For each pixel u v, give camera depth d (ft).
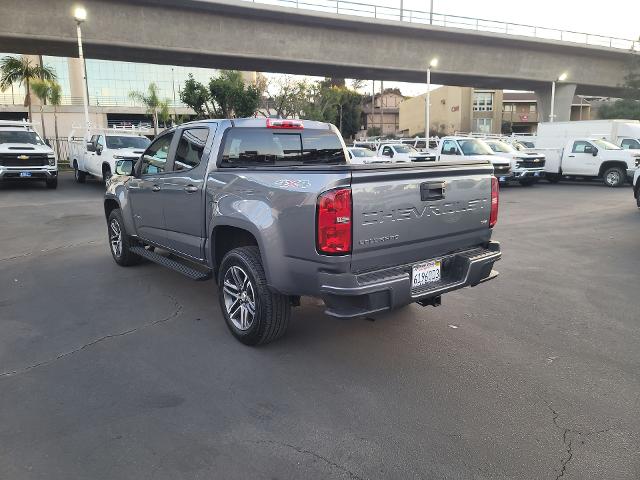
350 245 11.80
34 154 57.36
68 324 16.48
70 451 9.80
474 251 14.85
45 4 89.25
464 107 214.07
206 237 16.29
